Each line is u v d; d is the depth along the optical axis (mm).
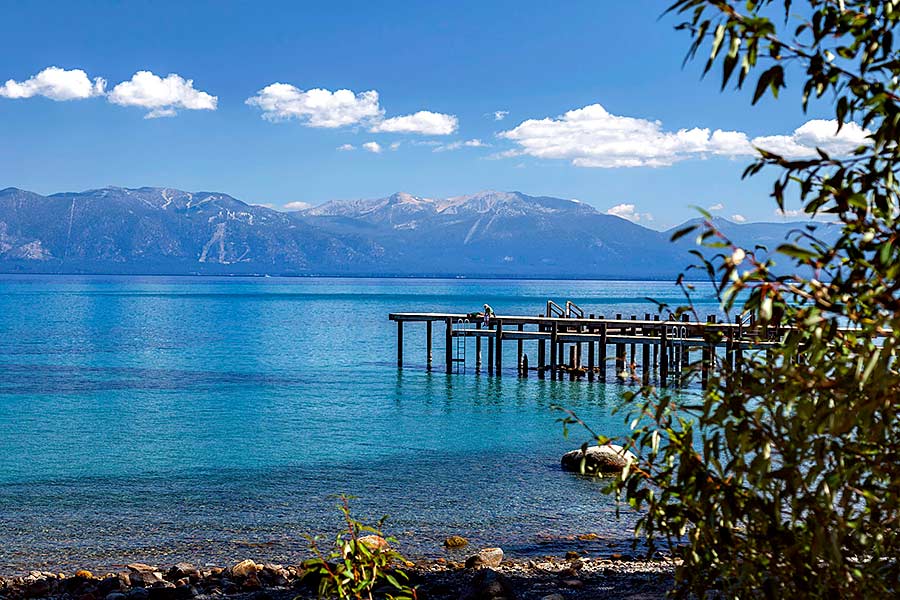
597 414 32438
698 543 4324
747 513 3986
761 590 4215
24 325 88188
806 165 3498
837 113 3561
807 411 3580
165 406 34750
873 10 3598
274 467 22594
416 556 13930
